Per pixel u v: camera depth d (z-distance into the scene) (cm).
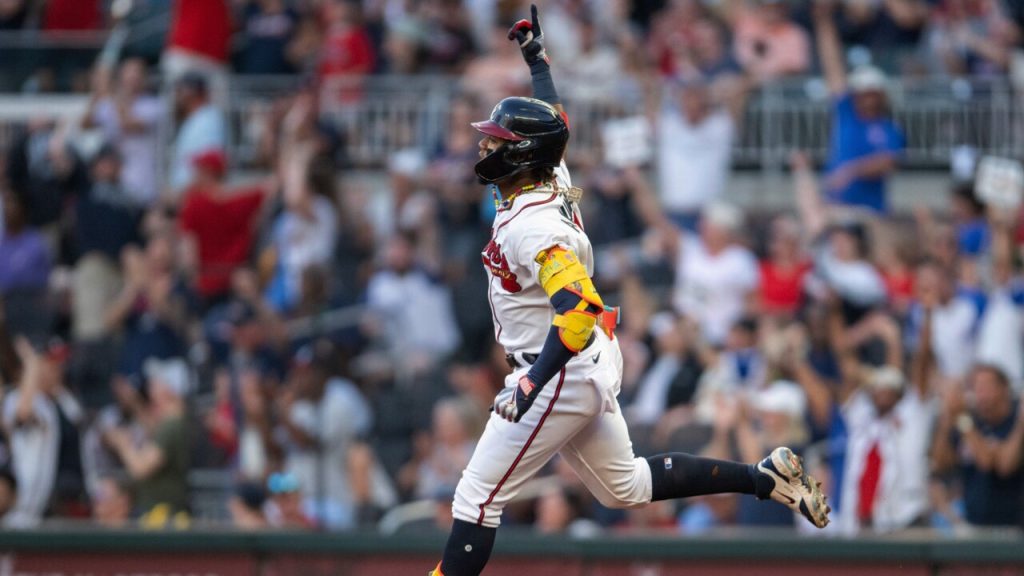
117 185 4200
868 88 3938
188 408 3453
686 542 2762
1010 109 4291
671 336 3416
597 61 4453
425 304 3762
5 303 4012
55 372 3250
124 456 3275
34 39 4819
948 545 2705
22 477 3181
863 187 3925
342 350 3606
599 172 4069
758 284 3681
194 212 3825
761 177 4306
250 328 3556
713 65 4453
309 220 3869
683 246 3784
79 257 4016
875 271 3669
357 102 4388
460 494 1756
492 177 1711
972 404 3041
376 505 3288
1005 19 4944
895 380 2989
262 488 3139
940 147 4297
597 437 1772
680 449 3134
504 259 1711
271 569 2870
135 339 3669
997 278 3547
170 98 4347
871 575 2720
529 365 1736
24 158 4159
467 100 4244
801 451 3064
